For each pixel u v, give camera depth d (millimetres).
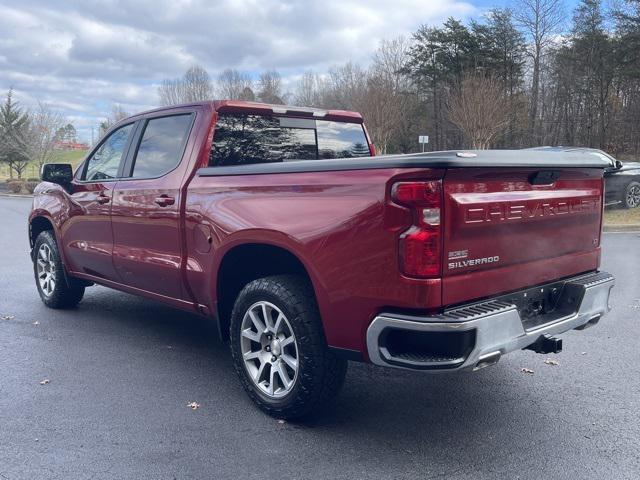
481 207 3119
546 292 3697
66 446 3439
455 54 50781
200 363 4879
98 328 5867
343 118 5438
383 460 3299
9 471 3164
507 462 3277
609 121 41625
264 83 62438
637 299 6984
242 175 3898
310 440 3535
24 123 43594
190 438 3549
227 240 3926
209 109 4469
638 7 33094
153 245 4707
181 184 4398
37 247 6590
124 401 4090
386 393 4273
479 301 3223
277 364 3754
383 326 3066
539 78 45125
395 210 2998
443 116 49844
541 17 44344
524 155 3303
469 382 4484
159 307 6734
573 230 3869
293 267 3971
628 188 16250
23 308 6641
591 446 3459
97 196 5320
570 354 5098
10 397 4148
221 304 4215
